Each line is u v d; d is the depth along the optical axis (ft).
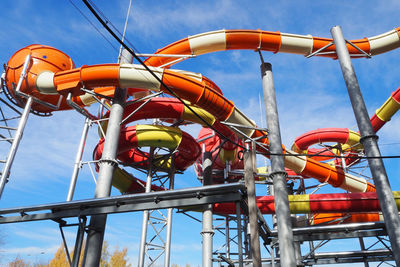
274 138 44.57
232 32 51.11
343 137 71.77
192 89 45.57
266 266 51.55
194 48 51.72
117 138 44.06
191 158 63.87
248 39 51.24
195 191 30.01
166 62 52.90
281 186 41.04
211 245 52.60
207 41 51.31
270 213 61.36
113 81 44.09
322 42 53.11
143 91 60.95
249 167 41.37
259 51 51.96
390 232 35.53
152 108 54.54
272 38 51.52
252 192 39.24
